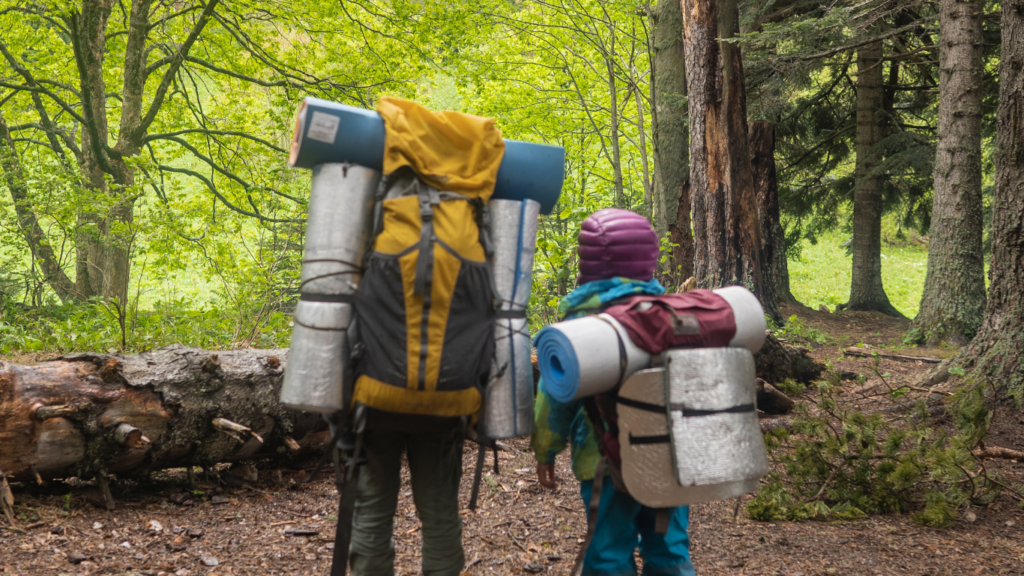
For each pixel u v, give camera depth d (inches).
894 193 626.5
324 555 123.2
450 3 543.8
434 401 77.3
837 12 402.6
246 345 256.1
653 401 76.0
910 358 350.3
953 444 151.8
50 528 124.9
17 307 416.8
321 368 78.7
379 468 89.8
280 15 553.0
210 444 149.1
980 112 389.7
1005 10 230.5
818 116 645.3
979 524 145.7
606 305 82.7
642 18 535.5
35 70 589.9
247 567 116.7
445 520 90.7
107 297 372.8
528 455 191.6
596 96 692.7
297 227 337.4
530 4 634.8
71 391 133.6
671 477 75.5
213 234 364.2
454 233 78.3
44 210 402.6
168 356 148.2
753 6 538.9
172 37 599.8
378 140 81.6
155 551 120.8
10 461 127.5
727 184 425.4
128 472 146.2
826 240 1084.5
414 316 76.5
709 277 432.8
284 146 596.7
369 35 579.2
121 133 541.3
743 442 77.5
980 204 391.5
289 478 166.7
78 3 500.4
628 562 84.0
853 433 156.7
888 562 125.3
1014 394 226.2
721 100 422.3
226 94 624.7
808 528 144.2
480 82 611.5
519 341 84.1
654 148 502.3
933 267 399.5
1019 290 233.3
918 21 458.9
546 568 120.7
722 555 128.6
